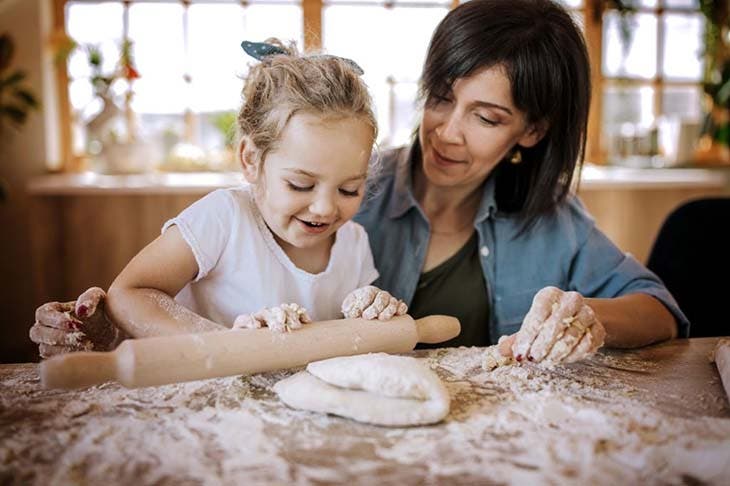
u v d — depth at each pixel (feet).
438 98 4.31
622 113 11.59
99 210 9.25
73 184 9.14
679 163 11.11
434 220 5.05
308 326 3.33
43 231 9.27
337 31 10.75
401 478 2.42
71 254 9.34
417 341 3.52
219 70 10.64
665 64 11.57
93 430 2.77
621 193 10.05
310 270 4.15
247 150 3.62
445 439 2.72
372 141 3.49
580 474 2.47
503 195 5.06
